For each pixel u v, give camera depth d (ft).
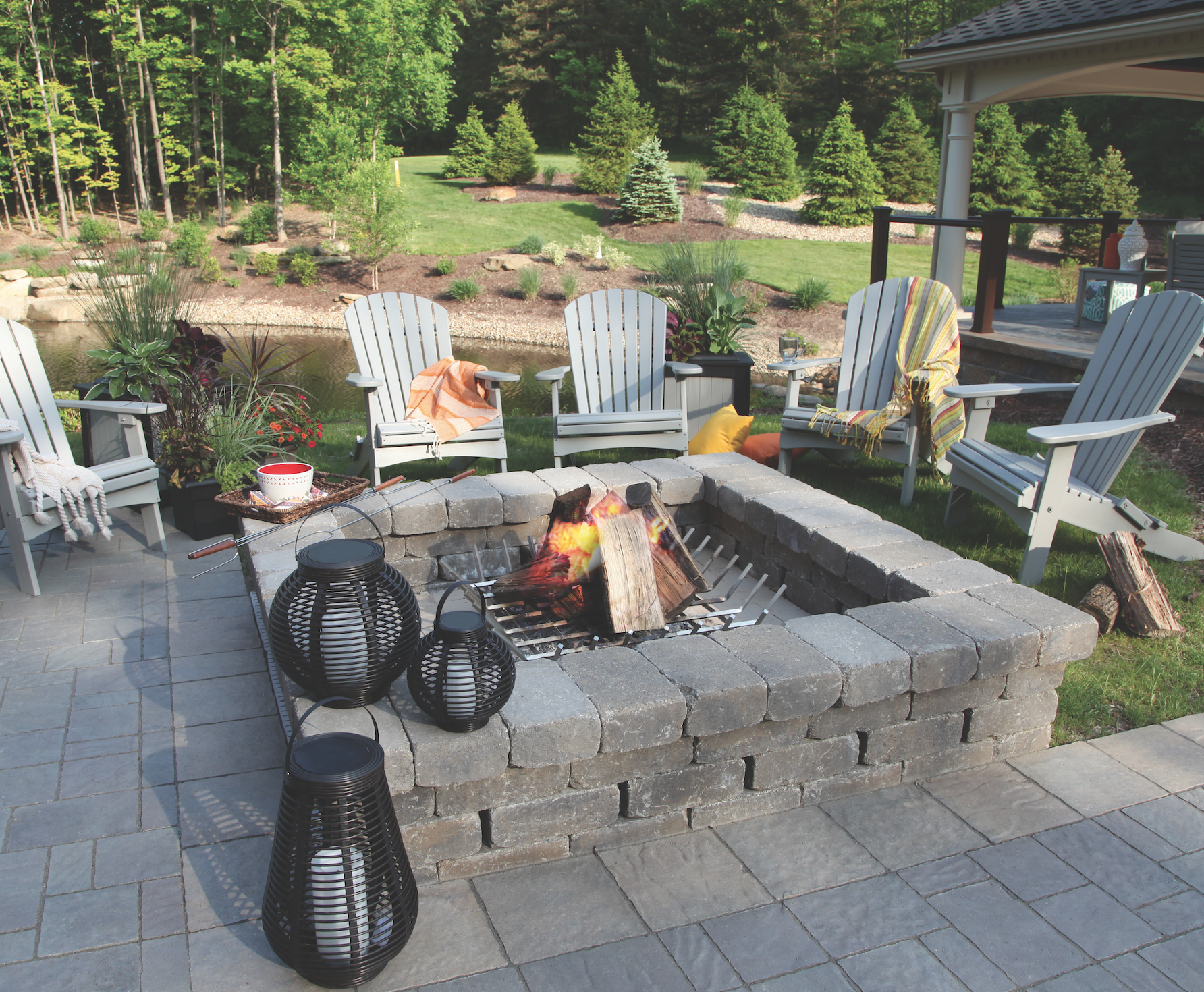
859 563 9.82
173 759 8.34
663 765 7.36
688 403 17.61
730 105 71.97
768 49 85.71
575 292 52.85
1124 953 6.25
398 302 15.94
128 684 9.60
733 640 8.07
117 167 78.74
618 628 9.04
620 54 71.82
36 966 6.04
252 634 10.75
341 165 58.18
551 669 7.61
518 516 11.68
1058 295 48.16
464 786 6.82
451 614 6.90
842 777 8.04
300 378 36.68
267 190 79.36
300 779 5.67
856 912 6.62
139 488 12.77
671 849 7.35
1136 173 73.92
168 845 7.22
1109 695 9.50
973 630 8.20
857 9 85.15
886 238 23.02
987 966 6.13
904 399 14.19
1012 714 8.52
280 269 60.08
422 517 11.26
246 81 67.21
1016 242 59.93
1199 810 7.81
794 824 7.68
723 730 7.28
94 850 7.14
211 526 13.82
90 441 15.14
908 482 14.28
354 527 11.03
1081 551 12.50
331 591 6.90
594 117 71.36
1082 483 11.90
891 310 15.64
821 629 8.27
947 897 6.78
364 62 68.39
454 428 14.38
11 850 7.13
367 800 5.78
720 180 73.51
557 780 7.09
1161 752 8.64
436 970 6.05
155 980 5.95
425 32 76.59
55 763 8.25
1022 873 7.04
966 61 24.38
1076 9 22.63
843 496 14.98
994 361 22.58
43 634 10.70
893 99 83.97
